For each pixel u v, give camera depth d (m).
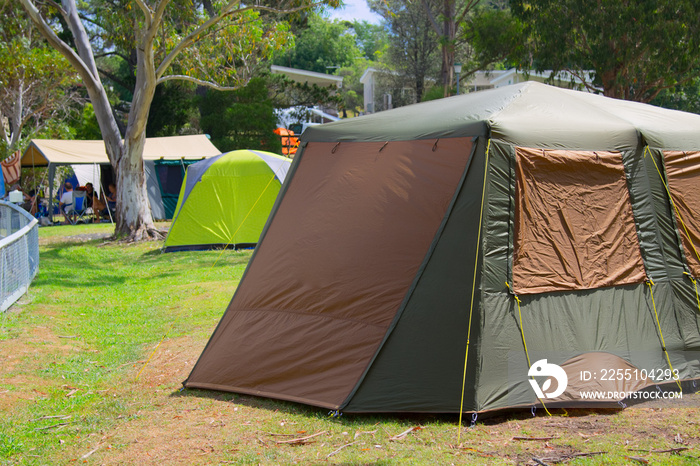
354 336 5.00
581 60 23.41
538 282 4.87
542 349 4.77
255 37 17.28
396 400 4.62
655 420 4.47
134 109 16.69
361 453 3.99
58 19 28.81
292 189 6.09
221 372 5.44
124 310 8.91
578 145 5.22
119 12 16.06
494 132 4.88
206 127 32.06
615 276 5.18
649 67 23.42
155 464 3.94
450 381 4.56
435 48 39.84
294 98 34.94
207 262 13.27
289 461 3.91
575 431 4.30
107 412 4.90
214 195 15.16
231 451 4.09
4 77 25.14
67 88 30.38
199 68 18.02
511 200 4.86
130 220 17.02
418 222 5.05
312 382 5.01
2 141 25.58
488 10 29.48
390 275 5.03
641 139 5.48
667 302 5.36
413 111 5.97
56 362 6.28
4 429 4.54
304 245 5.63
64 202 22.28
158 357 6.46
